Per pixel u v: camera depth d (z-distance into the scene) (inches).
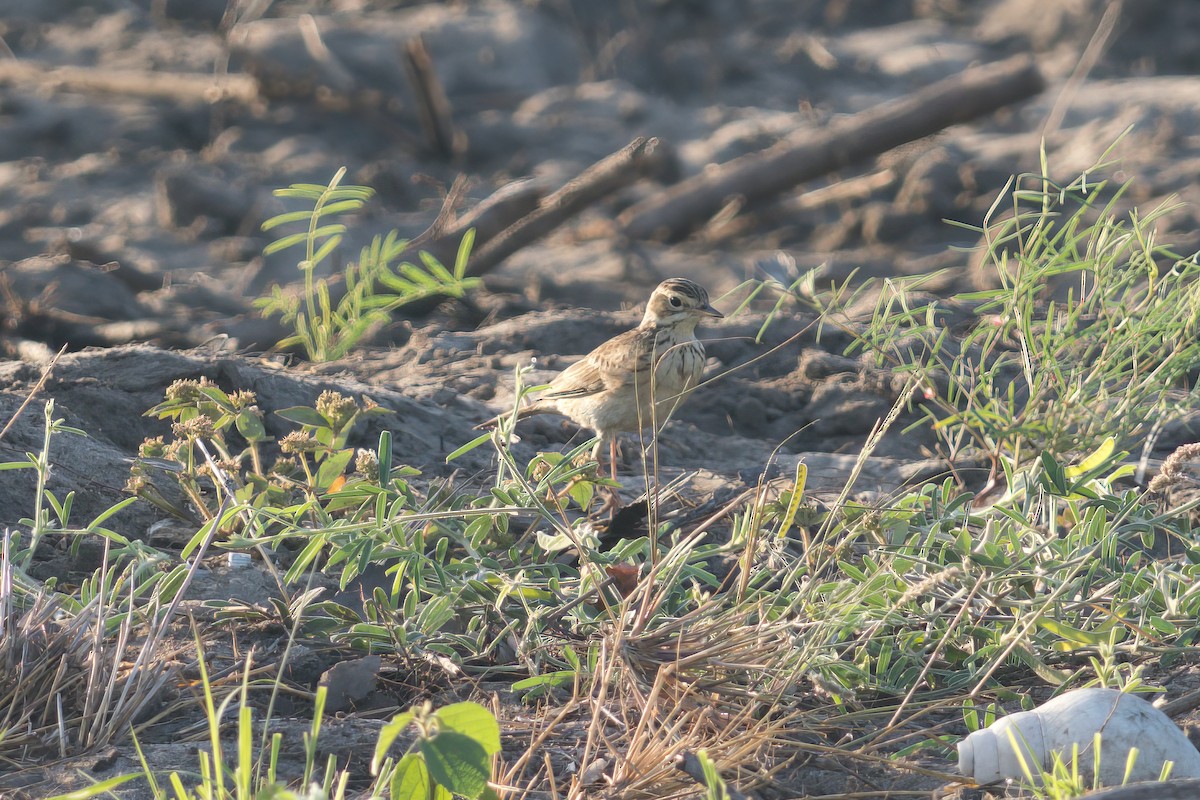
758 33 1784.0
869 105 1542.8
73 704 278.5
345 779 218.2
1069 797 221.1
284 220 438.9
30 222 1072.8
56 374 474.6
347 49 1462.8
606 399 469.7
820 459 498.0
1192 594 309.0
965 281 832.9
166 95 1391.5
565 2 1648.6
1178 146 1171.9
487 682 299.7
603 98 1446.9
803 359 592.4
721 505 383.2
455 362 619.5
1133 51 1636.3
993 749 248.1
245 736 206.8
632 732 265.1
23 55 1657.2
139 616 308.7
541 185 860.0
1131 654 303.0
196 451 435.2
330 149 1272.1
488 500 346.3
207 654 301.1
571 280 900.6
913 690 273.3
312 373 563.5
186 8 1813.5
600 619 300.2
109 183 1178.0
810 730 265.7
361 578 348.2
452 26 1542.8
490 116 1405.0
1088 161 1144.2
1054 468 319.6
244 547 321.1
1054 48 1696.6
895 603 295.4
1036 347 378.6
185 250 981.2
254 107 1353.3
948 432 478.6
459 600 316.5
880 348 405.4
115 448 434.9
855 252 996.6
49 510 382.9
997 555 308.2
